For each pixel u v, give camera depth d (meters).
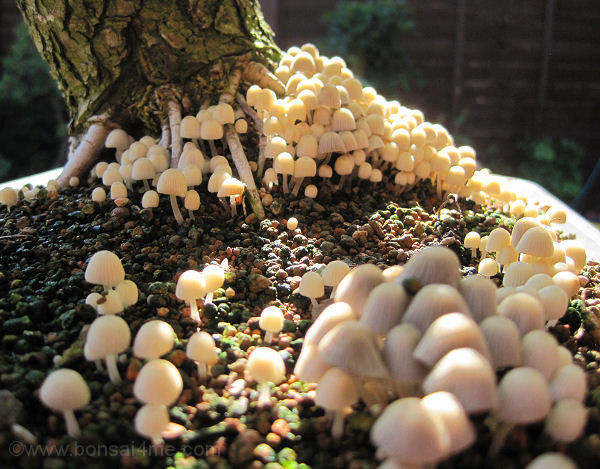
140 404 0.13
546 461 0.10
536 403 0.10
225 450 0.12
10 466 0.11
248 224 0.21
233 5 0.24
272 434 0.12
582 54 0.68
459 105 0.69
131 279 0.17
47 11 0.23
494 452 0.11
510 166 0.71
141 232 0.19
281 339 0.15
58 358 0.14
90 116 0.25
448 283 0.12
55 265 0.18
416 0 0.67
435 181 0.26
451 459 0.11
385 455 0.10
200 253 0.19
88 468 0.11
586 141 0.70
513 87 0.69
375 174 0.23
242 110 0.24
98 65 0.24
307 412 0.13
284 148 0.21
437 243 0.21
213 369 0.14
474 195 0.25
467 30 0.67
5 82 0.62
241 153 0.22
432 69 0.69
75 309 0.15
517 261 0.18
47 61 0.25
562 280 0.16
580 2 0.66
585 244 0.24
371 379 0.12
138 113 0.24
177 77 0.24
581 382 0.11
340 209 0.22
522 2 0.66
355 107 0.23
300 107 0.22
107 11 0.23
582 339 0.16
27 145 0.66
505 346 0.11
